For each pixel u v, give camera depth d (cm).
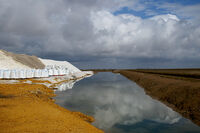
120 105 2098
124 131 1237
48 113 1237
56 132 874
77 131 955
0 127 850
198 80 3219
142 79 5056
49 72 5416
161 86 3030
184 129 1288
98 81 5625
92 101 2289
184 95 2036
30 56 7625
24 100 1638
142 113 1745
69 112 1564
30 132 830
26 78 3834
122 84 4706
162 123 1430
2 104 1343
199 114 1492
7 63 4503
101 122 1425
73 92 3012
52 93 2778
